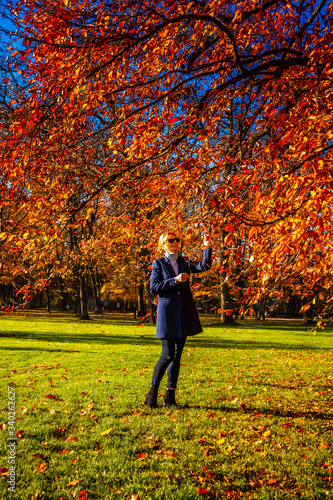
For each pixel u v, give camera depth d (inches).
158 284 159.3
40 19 152.9
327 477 102.0
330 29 202.2
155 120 167.5
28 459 109.4
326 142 122.1
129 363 312.7
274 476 102.3
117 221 254.4
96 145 188.9
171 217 214.4
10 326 780.6
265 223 108.9
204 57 219.8
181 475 101.7
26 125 153.0
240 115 220.4
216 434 132.0
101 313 1488.7
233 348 459.5
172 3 166.4
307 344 532.1
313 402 180.4
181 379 235.9
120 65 165.5
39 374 253.4
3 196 171.8
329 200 86.7
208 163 197.8
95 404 168.7
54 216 172.9
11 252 186.4
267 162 120.0
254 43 233.8
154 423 140.7
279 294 124.8
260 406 169.3
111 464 106.7
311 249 101.9
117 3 160.4
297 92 170.1
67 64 145.4
